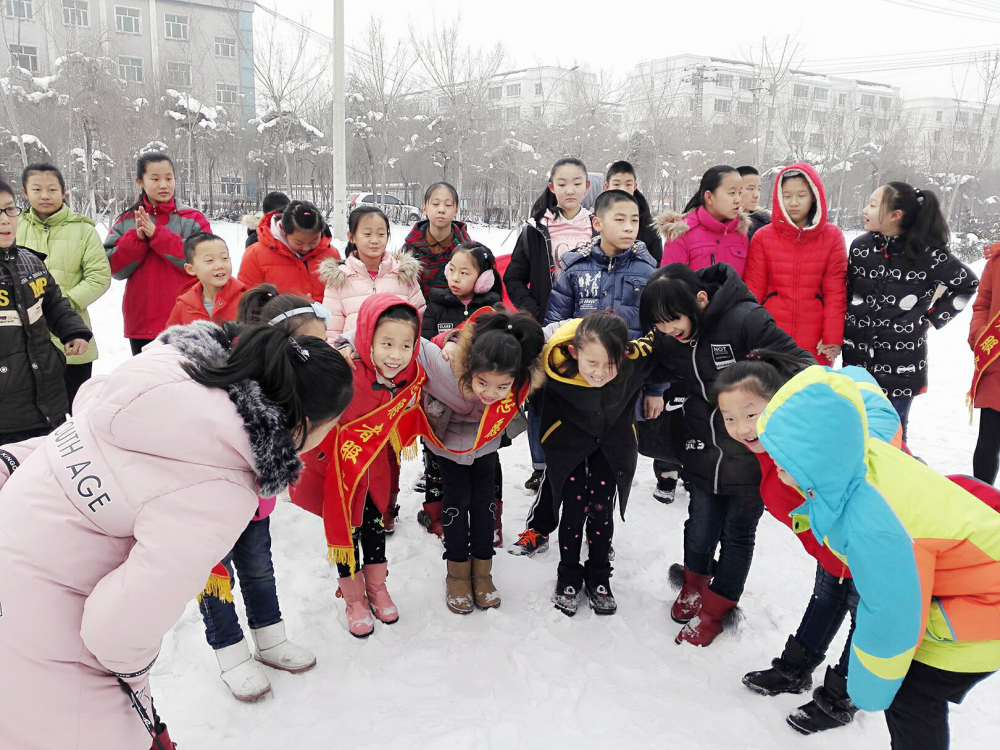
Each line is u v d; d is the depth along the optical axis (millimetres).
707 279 2672
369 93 23578
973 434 5145
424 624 2672
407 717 2146
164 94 20766
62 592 1320
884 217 3439
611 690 2303
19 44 16875
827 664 2477
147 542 1280
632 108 31188
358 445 2408
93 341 3836
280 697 2246
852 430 1541
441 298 3396
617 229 3229
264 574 2332
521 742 2049
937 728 1688
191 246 3330
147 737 1486
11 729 1309
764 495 2148
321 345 1486
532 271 3848
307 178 27094
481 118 24781
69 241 3807
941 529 1551
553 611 2764
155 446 1318
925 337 3604
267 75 18703
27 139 14984
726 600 2521
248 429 1363
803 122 31547
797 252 3621
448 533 2727
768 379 1946
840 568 1988
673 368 2621
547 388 2650
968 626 1556
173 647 2475
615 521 3578
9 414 3039
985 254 3680
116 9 27141
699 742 2076
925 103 51062
